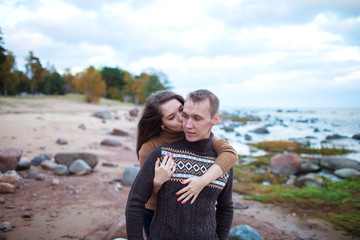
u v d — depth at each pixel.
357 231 3.86
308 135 25.22
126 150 11.22
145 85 86.06
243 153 14.30
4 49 31.38
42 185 5.46
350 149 15.75
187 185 1.43
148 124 1.83
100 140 13.20
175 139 1.87
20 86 67.25
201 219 1.43
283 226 4.14
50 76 79.06
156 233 1.42
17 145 9.65
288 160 9.76
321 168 10.56
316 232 3.92
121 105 59.09
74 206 4.52
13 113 19.66
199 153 1.54
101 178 6.48
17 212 4.05
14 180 5.02
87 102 52.34
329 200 5.33
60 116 21.80
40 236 3.36
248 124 39.53
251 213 4.72
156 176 1.41
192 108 1.47
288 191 6.16
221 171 1.48
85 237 3.43
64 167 6.50
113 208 4.57
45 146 9.95
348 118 66.06
